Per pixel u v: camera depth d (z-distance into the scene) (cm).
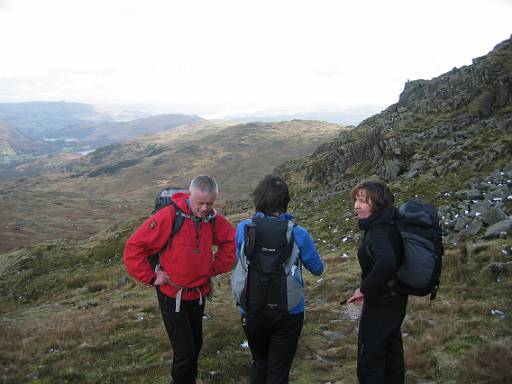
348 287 1752
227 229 664
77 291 3703
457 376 752
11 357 1226
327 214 3759
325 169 6016
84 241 7144
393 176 4116
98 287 3581
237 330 1213
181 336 646
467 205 2425
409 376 789
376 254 558
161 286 645
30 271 5253
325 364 909
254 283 549
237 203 7475
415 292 580
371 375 603
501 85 4369
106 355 1171
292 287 552
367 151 5506
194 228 626
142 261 613
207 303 1862
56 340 1395
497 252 1517
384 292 591
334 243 2897
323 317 1309
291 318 572
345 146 6012
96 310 2131
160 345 1182
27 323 2053
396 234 571
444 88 5616
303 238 567
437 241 575
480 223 2019
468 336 924
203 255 634
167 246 627
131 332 1409
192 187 613
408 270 566
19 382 998
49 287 4644
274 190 577
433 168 3616
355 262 2231
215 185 619
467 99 4859
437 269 568
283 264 551
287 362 587
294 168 7450
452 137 4059
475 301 1188
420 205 591
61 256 5619
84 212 16738
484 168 3105
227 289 2156
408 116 5462
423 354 873
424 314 1148
